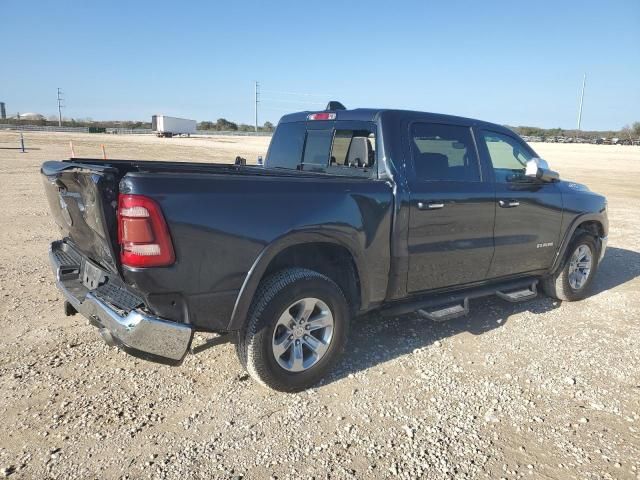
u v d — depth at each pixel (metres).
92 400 3.39
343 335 3.74
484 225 4.54
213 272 3.05
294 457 2.89
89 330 4.48
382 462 2.87
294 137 5.01
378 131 4.09
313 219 3.43
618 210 13.53
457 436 3.13
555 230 5.27
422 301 4.35
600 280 6.79
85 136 68.31
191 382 3.68
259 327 3.30
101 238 3.12
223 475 2.72
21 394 3.42
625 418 3.38
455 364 4.11
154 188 2.82
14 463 2.75
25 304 5.04
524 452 2.99
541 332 4.84
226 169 4.76
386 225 3.85
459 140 4.52
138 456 2.85
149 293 2.89
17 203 11.51
